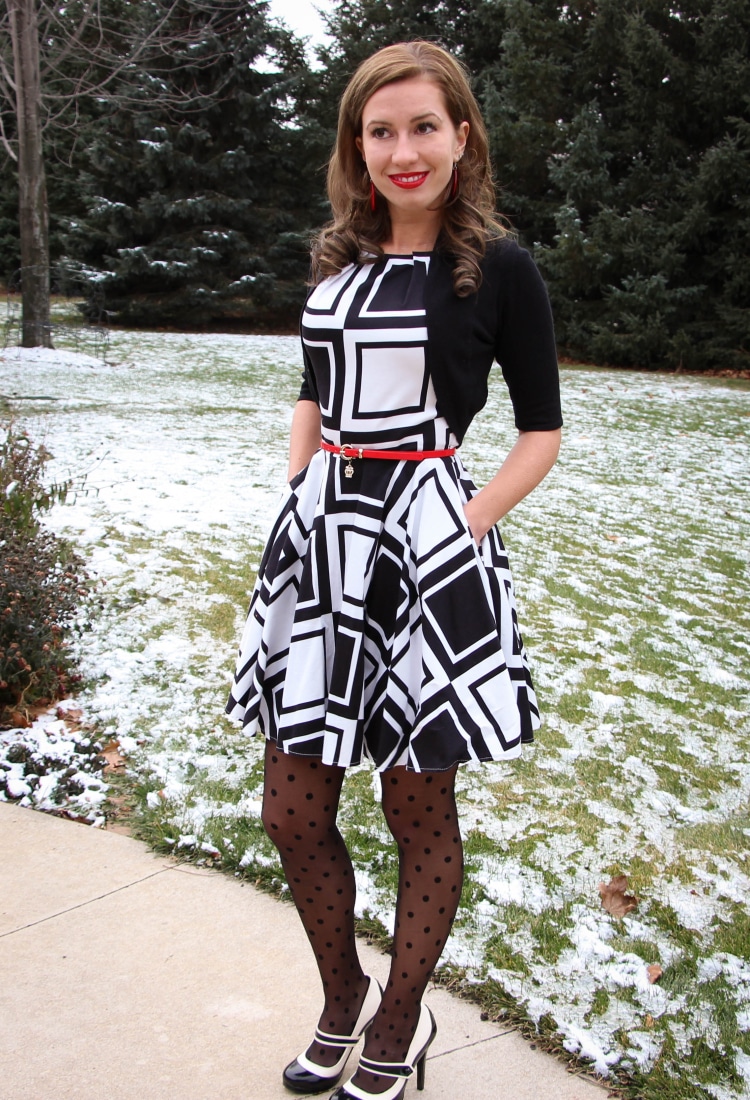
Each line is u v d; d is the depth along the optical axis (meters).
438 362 1.56
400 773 1.61
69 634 3.79
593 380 15.30
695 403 13.05
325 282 1.65
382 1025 1.63
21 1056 1.78
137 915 2.24
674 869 2.57
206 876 2.42
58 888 2.34
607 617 4.64
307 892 1.69
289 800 1.65
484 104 18.33
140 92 17.81
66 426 8.65
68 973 2.02
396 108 1.53
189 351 15.80
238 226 20.59
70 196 22.89
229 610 4.28
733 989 2.10
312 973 2.05
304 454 1.82
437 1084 1.77
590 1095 1.77
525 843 2.66
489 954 2.17
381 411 1.58
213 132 20.62
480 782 3.00
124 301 19.88
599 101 18.58
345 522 1.61
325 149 20.83
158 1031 1.86
